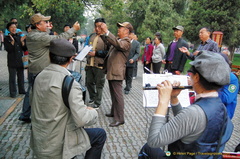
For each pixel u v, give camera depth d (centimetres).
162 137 134
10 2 681
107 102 552
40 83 176
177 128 131
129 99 600
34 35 308
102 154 307
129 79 647
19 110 458
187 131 130
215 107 133
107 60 390
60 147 179
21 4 717
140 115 471
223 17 1311
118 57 372
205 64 131
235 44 1527
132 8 1884
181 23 1466
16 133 353
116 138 357
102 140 227
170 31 1623
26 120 388
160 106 144
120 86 393
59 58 179
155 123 141
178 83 169
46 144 177
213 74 129
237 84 243
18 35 533
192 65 142
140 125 414
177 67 511
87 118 176
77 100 171
